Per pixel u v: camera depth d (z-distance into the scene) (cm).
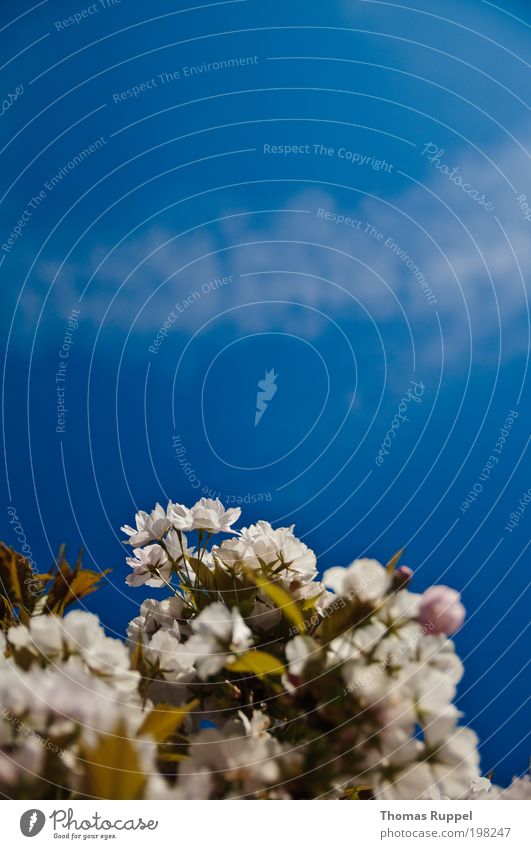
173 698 60
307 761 54
